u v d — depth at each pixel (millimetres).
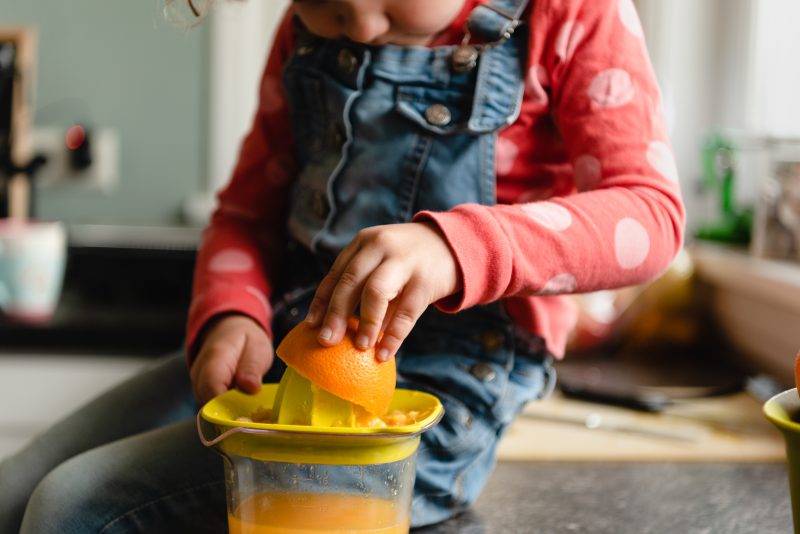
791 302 1213
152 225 1836
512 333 838
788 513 829
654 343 1531
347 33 788
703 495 878
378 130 838
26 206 1682
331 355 614
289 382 643
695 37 1716
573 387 1252
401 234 642
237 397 730
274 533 614
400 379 812
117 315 1508
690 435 1067
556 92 828
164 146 1832
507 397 820
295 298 885
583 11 827
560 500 864
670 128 1730
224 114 1812
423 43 845
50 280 1482
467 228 667
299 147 935
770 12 1599
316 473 612
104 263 1568
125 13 1802
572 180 854
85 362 1434
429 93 834
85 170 1790
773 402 600
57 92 1812
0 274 1460
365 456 600
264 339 818
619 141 783
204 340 834
